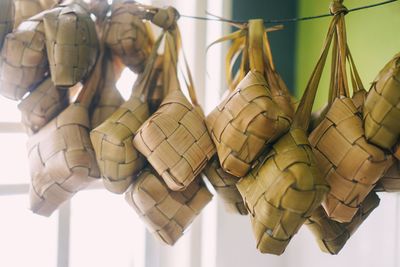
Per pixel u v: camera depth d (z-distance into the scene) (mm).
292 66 1067
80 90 742
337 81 688
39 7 736
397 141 633
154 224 708
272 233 616
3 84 703
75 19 680
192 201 716
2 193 911
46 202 712
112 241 1036
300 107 672
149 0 997
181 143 667
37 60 688
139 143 674
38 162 708
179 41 750
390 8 896
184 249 1039
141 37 740
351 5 957
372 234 927
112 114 717
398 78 611
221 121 657
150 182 696
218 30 1007
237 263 1045
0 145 911
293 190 598
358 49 948
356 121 646
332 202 650
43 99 713
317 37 1026
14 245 943
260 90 643
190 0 1013
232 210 729
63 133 700
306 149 623
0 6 666
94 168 709
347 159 636
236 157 640
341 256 977
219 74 1002
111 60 755
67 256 946
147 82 725
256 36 691
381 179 685
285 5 1061
